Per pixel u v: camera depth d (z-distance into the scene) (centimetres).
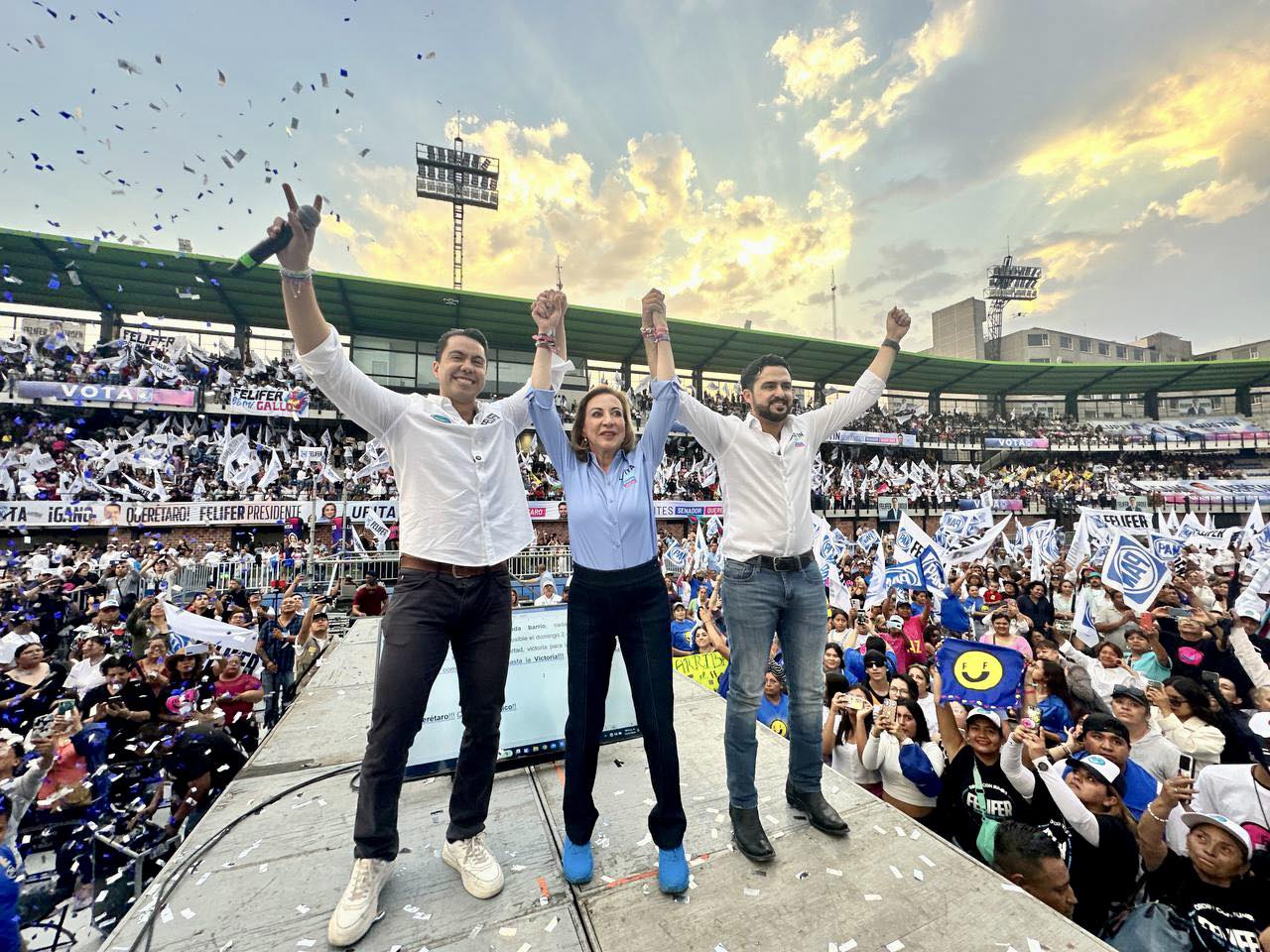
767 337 2959
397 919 201
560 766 336
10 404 1928
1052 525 1466
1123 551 784
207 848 244
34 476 1711
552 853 243
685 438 2969
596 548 229
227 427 2009
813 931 195
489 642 230
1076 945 190
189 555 1698
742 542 261
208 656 631
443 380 242
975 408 4391
